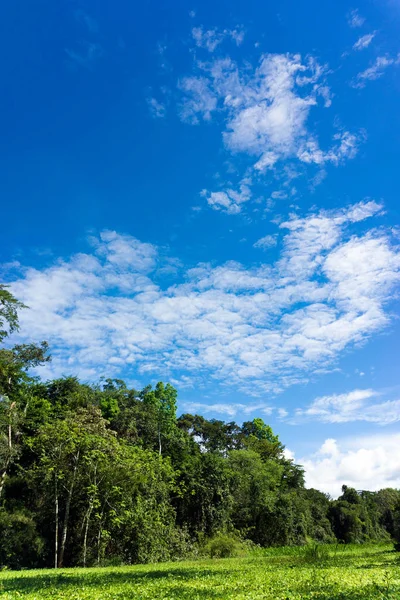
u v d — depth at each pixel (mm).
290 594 9445
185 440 55438
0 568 26438
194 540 39594
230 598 9320
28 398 36938
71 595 10562
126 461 32750
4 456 30391
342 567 17438
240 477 51438
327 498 81750
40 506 31359
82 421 32875
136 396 56406
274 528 52406
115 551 31875
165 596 10070
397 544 34250
